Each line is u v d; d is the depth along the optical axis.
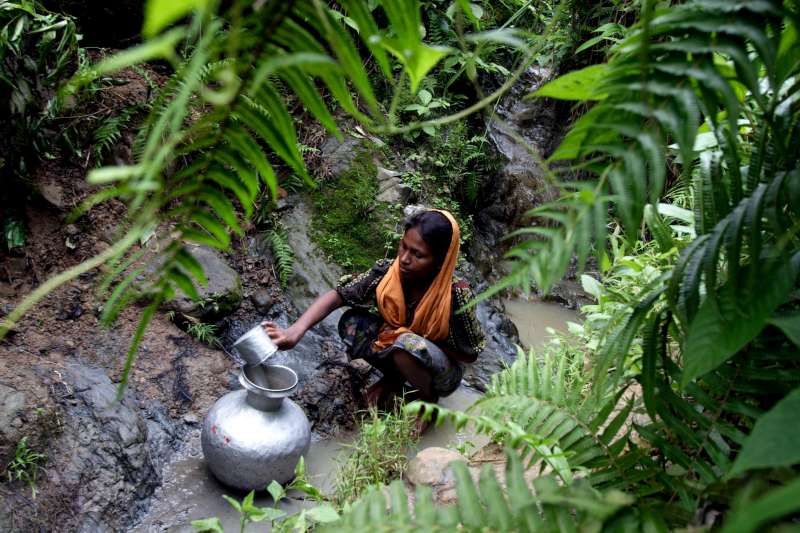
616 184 0.64
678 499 1.01
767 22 0.69
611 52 0.77
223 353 2.89
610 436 1.13
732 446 1.14
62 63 2.74
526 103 5.14
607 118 0.70
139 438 2.27
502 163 4.74
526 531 0.78
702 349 0.79
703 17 0.67
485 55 4.65
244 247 3.33
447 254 2.55
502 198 4.71
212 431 2.17
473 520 0.80
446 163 4.29
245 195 0.71
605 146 0.67
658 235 1.34
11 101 2.56
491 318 3.73
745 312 0.78
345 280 2.77
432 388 2.70
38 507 1.88
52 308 2.58
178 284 0.72
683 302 0.86
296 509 2.23
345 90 0.59
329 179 3.72
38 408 2.07
